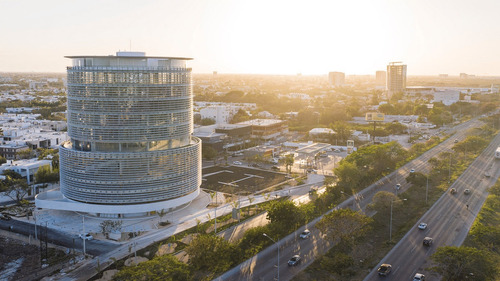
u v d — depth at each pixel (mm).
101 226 178250
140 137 188625
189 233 174500
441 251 130500
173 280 122312
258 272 135625
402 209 196625
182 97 199750
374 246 155750
